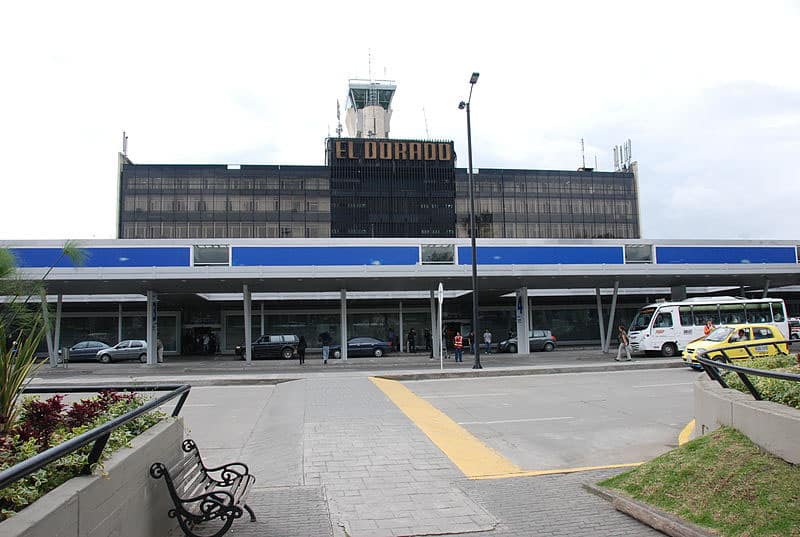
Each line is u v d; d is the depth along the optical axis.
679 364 24.97
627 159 98.31
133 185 81.69
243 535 5.29
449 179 87.62
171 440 5.24
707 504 5.38
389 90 97.31
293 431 10.44
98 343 38.94
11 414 4.68
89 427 4.52
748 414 6.30
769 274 33.00
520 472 7.84
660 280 34.88
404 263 29.39
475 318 24.84
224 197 82.81
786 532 4.52
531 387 18.25
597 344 48.47
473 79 24.84
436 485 7.04
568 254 30.98
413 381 20.98
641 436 10.49
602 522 5.71
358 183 85.44
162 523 4.77
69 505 3.19
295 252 28.56
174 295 37.31
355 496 6.57
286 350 38.88
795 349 30.11
